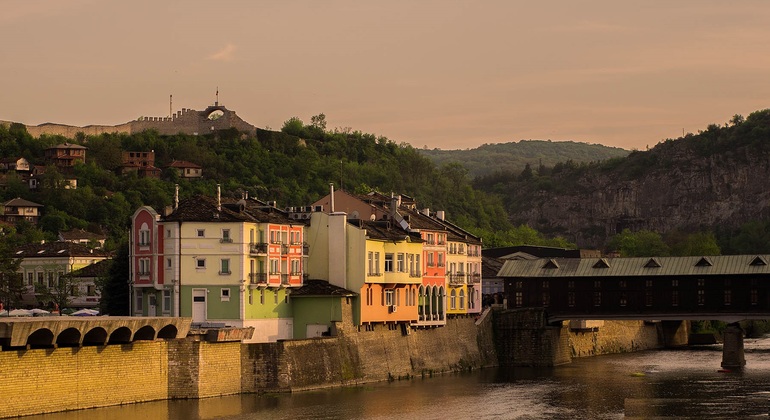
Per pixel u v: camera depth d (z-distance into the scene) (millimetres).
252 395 131625
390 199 189250
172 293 141625
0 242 182250
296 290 149875
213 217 140750
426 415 125250
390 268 159875
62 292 182000
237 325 139375
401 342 164000
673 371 178625
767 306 189125
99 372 115438
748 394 144250
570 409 131625
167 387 124625
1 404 104250
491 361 190625
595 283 198750
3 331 103500
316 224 154375
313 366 140375
